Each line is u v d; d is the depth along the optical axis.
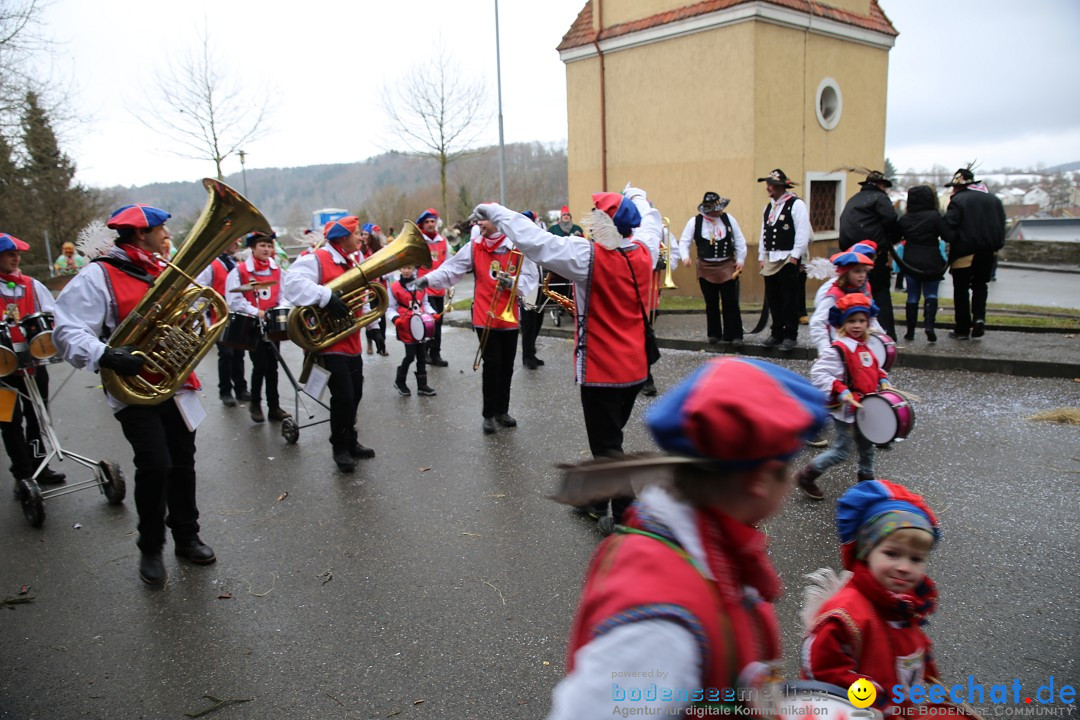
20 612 3.88
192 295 4.00
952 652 3.12
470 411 7.33
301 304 5.37
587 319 4.22
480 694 3.04
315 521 4.86
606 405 4.28
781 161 13.02
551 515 4.75
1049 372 7.14
